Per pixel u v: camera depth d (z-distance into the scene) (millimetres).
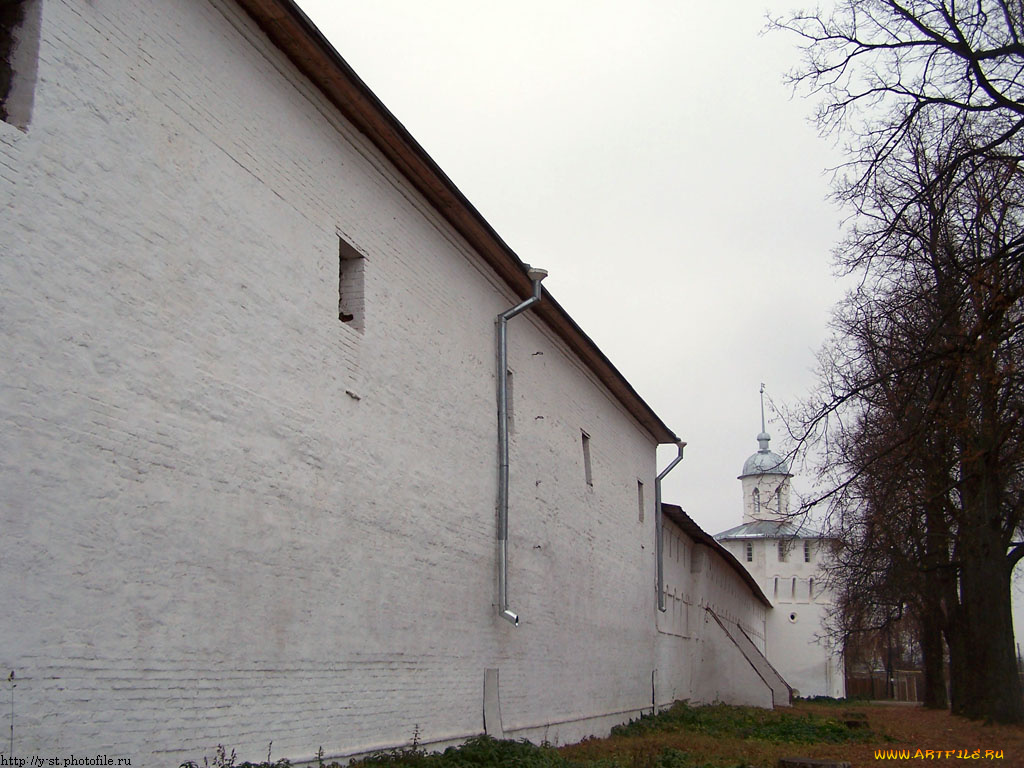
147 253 7719
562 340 19016
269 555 9008
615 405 23328
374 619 10852
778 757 16297
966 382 12211
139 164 7707
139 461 7469
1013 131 11656
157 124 7945
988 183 12445
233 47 9039
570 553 18797
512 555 15617
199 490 8117
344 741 10062
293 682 9227
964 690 23672
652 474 27219
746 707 32219
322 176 10492
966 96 12203
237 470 8633
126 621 7230
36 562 6496
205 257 8414
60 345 6820
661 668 26438
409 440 12078
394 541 11469
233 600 8453
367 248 11430
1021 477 20312
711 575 36438
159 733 7473
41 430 6613
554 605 17562
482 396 14648
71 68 7102
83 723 6785
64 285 6891
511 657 15125
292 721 9172
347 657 10219
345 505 10414
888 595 24844
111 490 7176
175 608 7738
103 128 7359
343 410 10531
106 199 7336
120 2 7625
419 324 12656
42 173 6777
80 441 6926
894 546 21750
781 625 59688
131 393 7441
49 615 6574
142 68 7820
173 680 7656
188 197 8258
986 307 11828
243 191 9047
